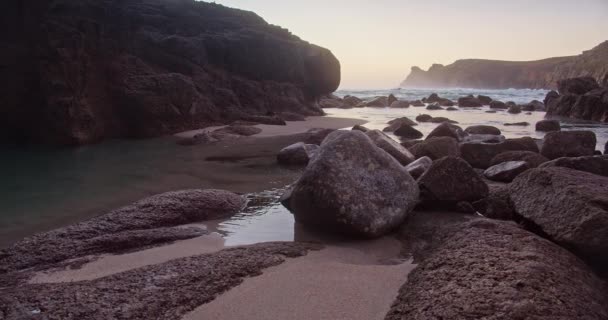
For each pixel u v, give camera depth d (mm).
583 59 73375
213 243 5277
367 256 4758
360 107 37969
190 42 19734
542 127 17438
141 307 3375
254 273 4109
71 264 4578
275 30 28078
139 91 15352
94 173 9500
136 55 17594
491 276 3277
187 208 6227
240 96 22172
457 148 10305
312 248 4914
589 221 4055
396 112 30609
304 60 28578
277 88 24891
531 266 3330
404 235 5445
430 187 6305
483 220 4711
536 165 8516
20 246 5012
